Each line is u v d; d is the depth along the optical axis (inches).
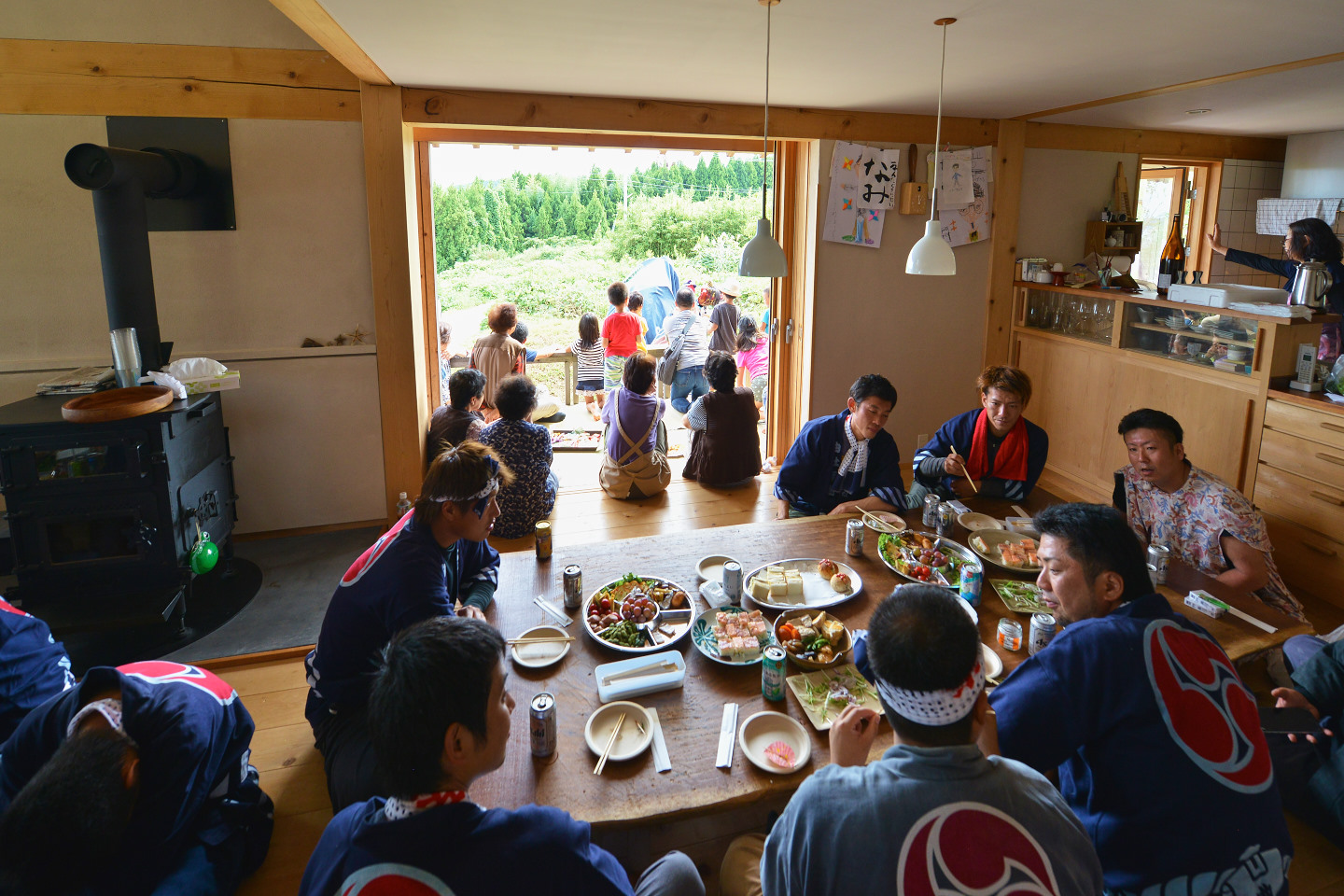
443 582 76.5
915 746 43.3
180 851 69.7
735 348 244.1
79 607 115.4
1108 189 208.8
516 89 153.2
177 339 151.3
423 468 170.7
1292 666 95.8
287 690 108.8
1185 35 115.7
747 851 67.4
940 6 100.9
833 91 158.1
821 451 125.1
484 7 99.7
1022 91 159.0
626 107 163.5
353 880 39.5
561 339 373.1
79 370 138.8
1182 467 102.6
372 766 72.3
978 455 120.4
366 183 151.9
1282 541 138.9
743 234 440.5
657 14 103.4
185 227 147.3
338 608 75.9
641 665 72.2
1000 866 39.2
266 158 148.0
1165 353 163.5
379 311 157.0
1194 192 245.8
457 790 42.3
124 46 139.8
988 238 198.7
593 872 43.6
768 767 61.1
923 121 186.1
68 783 49.9
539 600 84.9
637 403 170.6
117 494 112.2
